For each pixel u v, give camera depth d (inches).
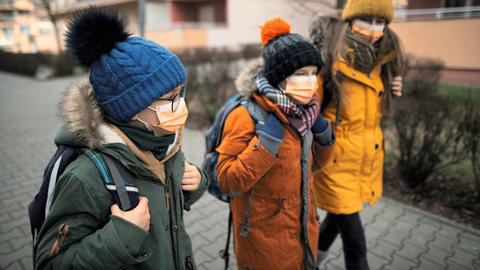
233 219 68.6
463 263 103.2
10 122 278.4
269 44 62.4
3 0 804.6
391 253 108.3
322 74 77.7
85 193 36.0
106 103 37.8
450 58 353.4
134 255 36.6
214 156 67.4
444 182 147.6
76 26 36.8
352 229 77.7
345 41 78.0
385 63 84.0
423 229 121.3
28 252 108.0
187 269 49.0
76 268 35.1
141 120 40.7
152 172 41.8
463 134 133.3
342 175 78.8
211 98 263.3
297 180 62.9
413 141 143.1
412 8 373.1
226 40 727.7
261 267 64.6
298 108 60.9
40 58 597.3
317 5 212.4
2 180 166.1
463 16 347.6
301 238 65.7
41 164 187.2
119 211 36.6
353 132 79.0
